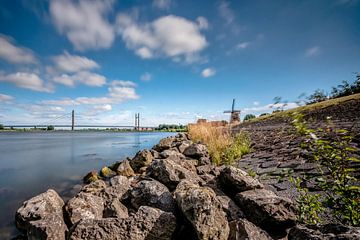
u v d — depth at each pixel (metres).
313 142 2.68
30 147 20.80
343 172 2.33
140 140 30.62
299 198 2.83
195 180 4.45
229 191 3.57
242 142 8.47
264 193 3.09
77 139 34.88
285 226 2.56
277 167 4.75
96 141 29.17
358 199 2.11
